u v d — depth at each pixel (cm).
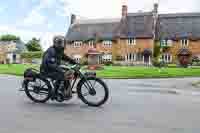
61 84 744
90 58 4334
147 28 5506
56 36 778
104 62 5422
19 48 8162
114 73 2311
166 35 5400
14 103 766
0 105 735
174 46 5338
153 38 5394
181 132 493
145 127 522
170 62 5294
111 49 5703
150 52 5338
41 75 768
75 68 743
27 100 818
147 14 5703
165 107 726
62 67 763
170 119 588
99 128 512
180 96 947
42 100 777
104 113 643
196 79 1817
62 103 775
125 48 5581
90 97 741
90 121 565
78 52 5981
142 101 824
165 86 1291
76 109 689
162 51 5344
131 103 785
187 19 5531
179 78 1938
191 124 548
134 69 3225
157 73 2381
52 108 699
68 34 6175
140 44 5472
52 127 517
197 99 876
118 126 527
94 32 5950
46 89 765
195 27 5378
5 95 916
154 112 659
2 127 516
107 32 5859
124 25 5716
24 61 6372
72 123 548
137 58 5488
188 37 5244
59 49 776
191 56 5206
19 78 1669
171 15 5703
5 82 1378
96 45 5831
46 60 761
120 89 1139
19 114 627
